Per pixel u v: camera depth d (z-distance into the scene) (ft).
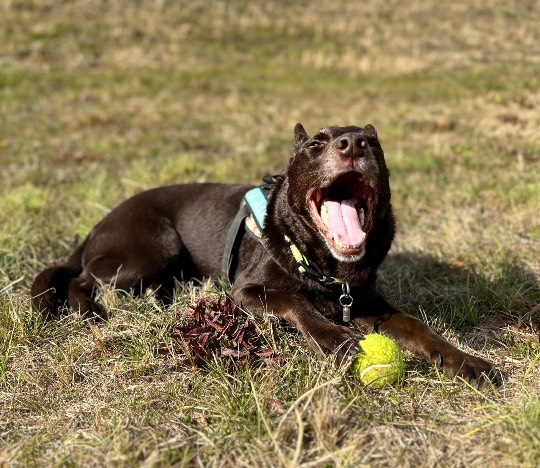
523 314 5.42
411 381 4.73
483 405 4.52
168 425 4.46
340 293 5.19
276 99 15.35
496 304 5.52
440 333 5.24
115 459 4.20
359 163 4.84
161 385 4.75
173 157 9.87
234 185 5.94
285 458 4.19
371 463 4.20
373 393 4.63
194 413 4.53
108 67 19.21
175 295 5.64
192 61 20.22
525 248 6.37
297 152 5.28
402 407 4.55
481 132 10.98
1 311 5.42
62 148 11.00
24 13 22.57
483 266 6.06
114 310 5.45
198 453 4.27
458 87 16.01
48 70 18.25
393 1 28.27
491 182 7.89
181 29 23.09
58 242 6.66
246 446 4.27
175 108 14.28
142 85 17.13
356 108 14.12
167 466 4.18
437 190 7.89
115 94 15.96
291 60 20.94
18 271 6.10
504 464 4.16
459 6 27.53
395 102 14.79
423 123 12.11
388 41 22.91
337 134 5.06
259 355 4.77
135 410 4.56
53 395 4.74
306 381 4.62
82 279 5.76
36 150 10.94
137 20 23.36
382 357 4.63
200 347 4.82
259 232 5.37
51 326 5.31
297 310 4.95
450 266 6.15
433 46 22.24
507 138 10.38
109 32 22.07
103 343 5.08
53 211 7.35
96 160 10.24
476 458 4.22
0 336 5.16
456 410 4.53
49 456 4.29
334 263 5.10
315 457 4.22
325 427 4.28
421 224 7.05
